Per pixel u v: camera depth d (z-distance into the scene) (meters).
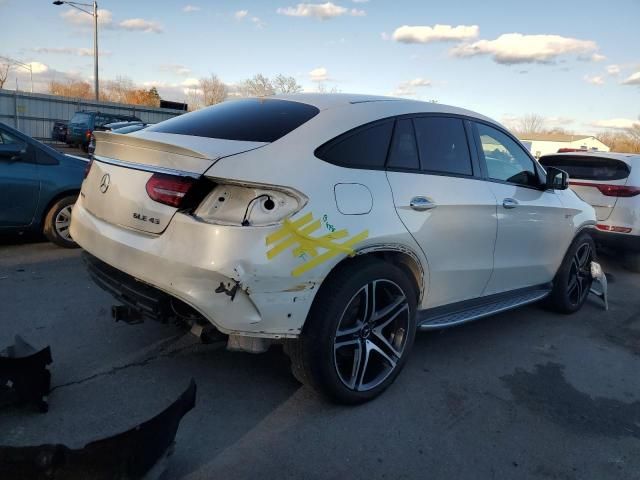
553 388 3.64
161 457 2.30
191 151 2.64
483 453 2.83
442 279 3.52
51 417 2.79
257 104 3.42
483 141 3.98
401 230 3.08
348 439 2.83
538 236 4.43
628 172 7.17
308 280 2.64
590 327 4.98
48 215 5.82
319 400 3.17
